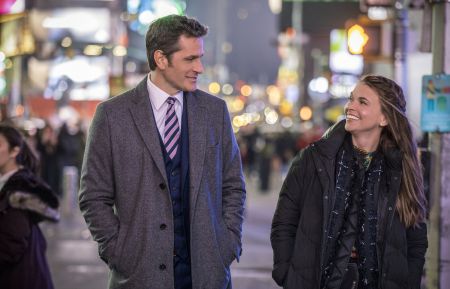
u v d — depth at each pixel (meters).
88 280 10.85
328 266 5.10
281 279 5.24
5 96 21.19
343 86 37.56
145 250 4.98
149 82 5.26
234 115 89.44
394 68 13.14
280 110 81.38
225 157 5.34
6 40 16.34
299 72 58.12
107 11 29.64
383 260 5.11
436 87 7.71
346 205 5.17
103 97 33.72
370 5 12.93
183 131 5.21
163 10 30.47
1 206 5.57
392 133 5.25
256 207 23.03
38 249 5.81
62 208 20.23
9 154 5.90
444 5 7.71
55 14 28.86
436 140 7.75
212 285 5.07
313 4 30.92
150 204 5.03
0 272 5.64
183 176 5.14
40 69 29.80
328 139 5.24
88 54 29.88
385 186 5.21
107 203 5.15
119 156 5.11
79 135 24.02
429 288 7.85
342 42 37.22
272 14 125.75
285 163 36.97
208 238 5.08
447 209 7.73
